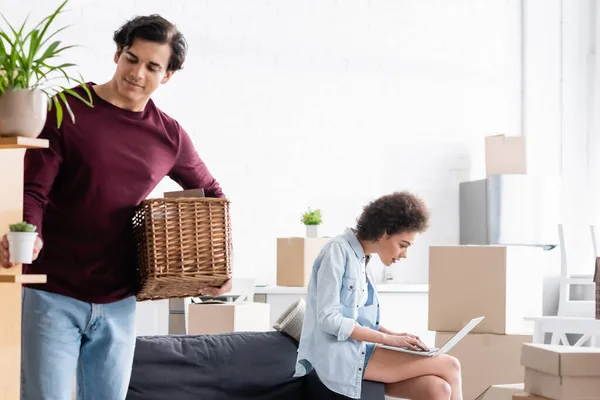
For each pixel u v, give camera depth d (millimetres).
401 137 6793
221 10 6391
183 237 2229
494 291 4055
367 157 6711
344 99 6680
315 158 6605
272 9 6520
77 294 2236
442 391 3092
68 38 5906
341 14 6684
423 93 6852
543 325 4195
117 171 2266
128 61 2232
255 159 6461
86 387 2332
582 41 6949
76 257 2240
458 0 6918
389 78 6777
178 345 3352
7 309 1966
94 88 2291
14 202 1987
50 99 1995
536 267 4176
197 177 2568
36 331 2186
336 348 3072
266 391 3398
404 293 5898
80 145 2217
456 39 6914
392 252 3152
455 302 4125
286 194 6523
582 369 2639
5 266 1873
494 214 6395
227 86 6402
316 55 6625
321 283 3088
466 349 4078
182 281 2225
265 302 5539
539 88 7000
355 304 3139
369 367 3111
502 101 6977
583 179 6945
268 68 6508
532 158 6957
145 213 2213
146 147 2340
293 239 5699
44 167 2172
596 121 6941
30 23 5773
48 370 2180
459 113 6910
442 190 6859
